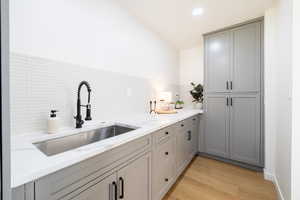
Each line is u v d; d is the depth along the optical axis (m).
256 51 2.07
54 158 0.65
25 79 1.03
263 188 1.70
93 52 1.50
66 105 1.27
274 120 1.83
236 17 2.05
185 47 3.32
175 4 1.79
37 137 0.97
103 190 0.83
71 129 1.21
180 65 3.51
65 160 0.64
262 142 2.03
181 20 2.15
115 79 1.77
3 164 0.35
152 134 1.32
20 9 0.99
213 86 2.47
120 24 1.83
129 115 1.99
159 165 1.43
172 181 1.70
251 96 2.12
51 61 1.17
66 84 1.27
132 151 1.06
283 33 1.44
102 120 1.60
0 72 0.35
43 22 1.11
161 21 2.19
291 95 1.16
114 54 1.75
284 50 1.40
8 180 0.36
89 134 1.29
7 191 0.36
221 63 2.38
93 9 1.49
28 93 1.04
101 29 1.58
